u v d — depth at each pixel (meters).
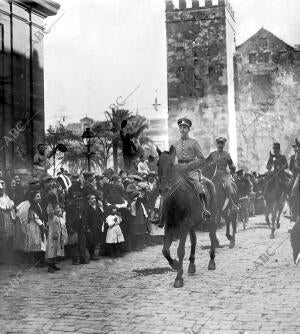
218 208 11.84
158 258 11.59
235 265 10.29
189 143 9.66
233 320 6.25
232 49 31.66
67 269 10.27
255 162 33.69
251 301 7.20
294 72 33.91
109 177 13.95
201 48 27.30
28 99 17.44
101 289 8.22
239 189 18.09
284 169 14.70
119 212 12.02
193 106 26.33
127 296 7.70
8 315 6.71
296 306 6.82
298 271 9.41
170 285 8.48
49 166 15.69
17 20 17.09
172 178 8.70
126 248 12.62
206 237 15.63
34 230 10.50
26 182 13.95
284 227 17.66
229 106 29.48
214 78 27.69
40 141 17.83
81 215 10.91
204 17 28.27
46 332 5.96
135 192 13.14
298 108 33.66
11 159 16.52
